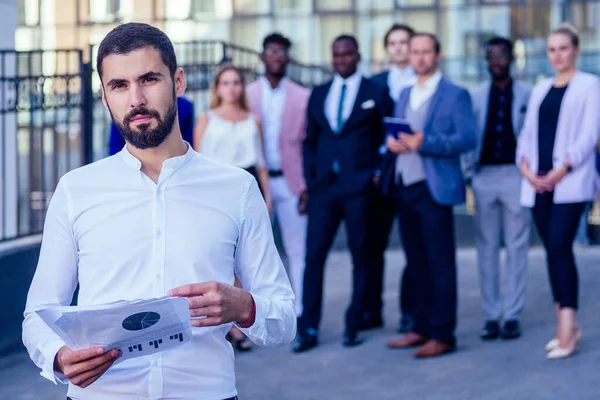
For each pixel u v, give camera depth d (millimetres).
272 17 16828
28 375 6348
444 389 5855
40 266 2678
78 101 7715
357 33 17109
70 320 2363
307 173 7223
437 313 6723
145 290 2604
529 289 9117
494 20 16516
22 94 7477
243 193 2727
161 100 2568
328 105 7141
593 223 12758
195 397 2611
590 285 9203
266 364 6641
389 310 8516
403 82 8109
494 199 7164
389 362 6613
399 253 12734
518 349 6777
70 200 2646
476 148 7191
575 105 6305
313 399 5723
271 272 2764
